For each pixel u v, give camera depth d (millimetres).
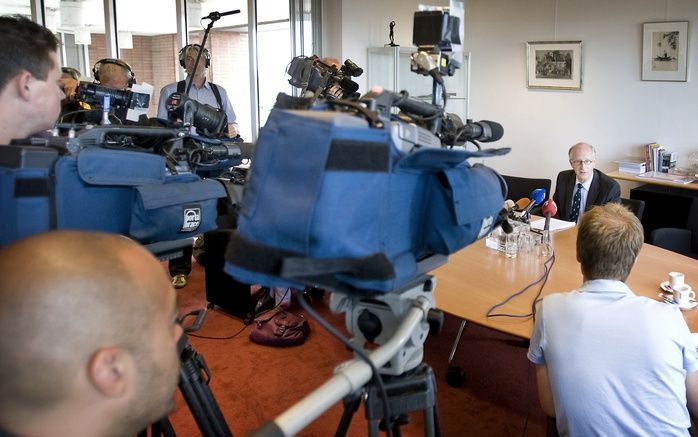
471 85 6359
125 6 5754
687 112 4879
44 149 1037
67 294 591
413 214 902
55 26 5730
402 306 965
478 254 2932
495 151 960
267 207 749
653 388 1536
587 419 1588
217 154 1490
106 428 624
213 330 3502
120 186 1135
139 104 1851
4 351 578
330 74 2203
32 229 1015
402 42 5883
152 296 658
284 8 5512
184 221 1201
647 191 4812
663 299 2289
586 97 5480
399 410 979
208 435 1414
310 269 714
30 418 595
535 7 5688
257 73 5684
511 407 2691
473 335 3424
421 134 895
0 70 1146
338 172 726
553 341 1672
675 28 4809
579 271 2646
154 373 653
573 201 3883
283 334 3289
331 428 2516
